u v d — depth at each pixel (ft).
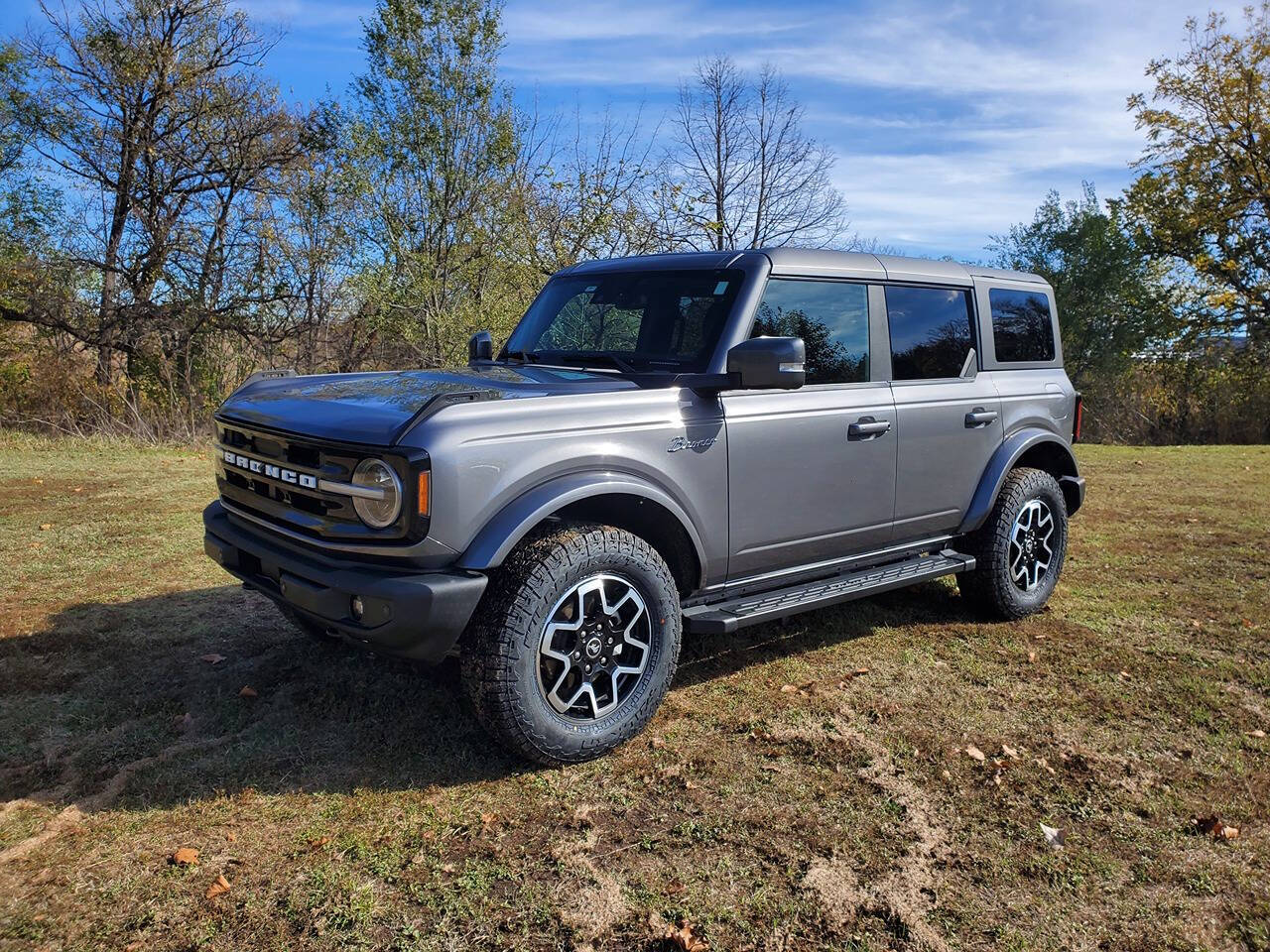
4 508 25.27
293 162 65.87
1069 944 7.50
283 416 10.80
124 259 65.21
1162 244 103.96
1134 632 15.64
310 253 65.21
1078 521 26.02
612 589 10.70
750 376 10.86
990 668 13.79
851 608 16.94
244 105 66.64
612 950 7.34
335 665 13.30
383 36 56.49
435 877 8.26
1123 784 10.21
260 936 7.43
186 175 66.80
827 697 12.61
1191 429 105.09
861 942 7.47
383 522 9.36
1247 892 8.26
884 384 13.96
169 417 51.42
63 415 51.34
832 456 13.00
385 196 60.08
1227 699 12.63
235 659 13.55
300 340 67.31
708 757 10.78
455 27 57.16
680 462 11.22
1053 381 17.07
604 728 10.57
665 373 11.91
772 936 7.52
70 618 15.38
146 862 8.45
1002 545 15.67
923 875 8.45
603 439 10.52
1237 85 93.81
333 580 9.53
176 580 17.83
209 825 9.09
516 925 7.61
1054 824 9.37
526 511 9.78
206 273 64.95
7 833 8.88
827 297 13.29
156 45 63.98
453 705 11.98
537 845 8.83
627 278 13.70
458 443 9.41
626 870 8.45
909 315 14.53
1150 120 100.07
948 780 10.23
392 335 63.98
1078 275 112.16
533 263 60.54
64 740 10.89
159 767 10.27
